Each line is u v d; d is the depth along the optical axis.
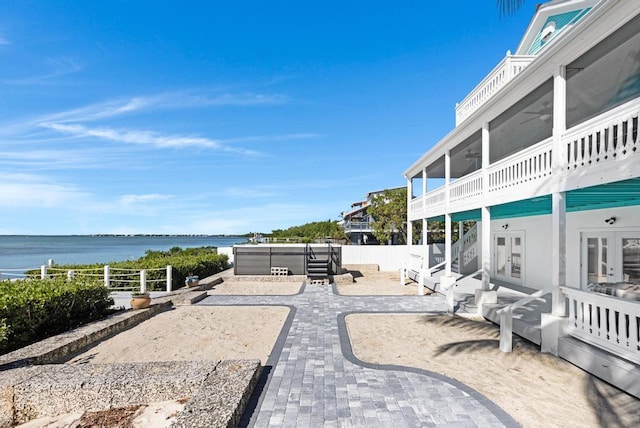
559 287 6.05
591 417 3.89
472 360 5.73
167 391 4.18
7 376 4.32
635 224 7.49
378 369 5.29
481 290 8.92
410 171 16.73
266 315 9.12
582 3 9.93
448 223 11.70
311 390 4.55
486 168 8.87
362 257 21.81
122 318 7.94
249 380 4.27
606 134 6.12
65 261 31.39
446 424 3.71
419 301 10.82
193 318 8.84
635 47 6.45
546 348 6.05
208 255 19.41
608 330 5.54
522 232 11.97
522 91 7.19
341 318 8.61
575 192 6.09
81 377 4.27
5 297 6.31
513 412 4.00
